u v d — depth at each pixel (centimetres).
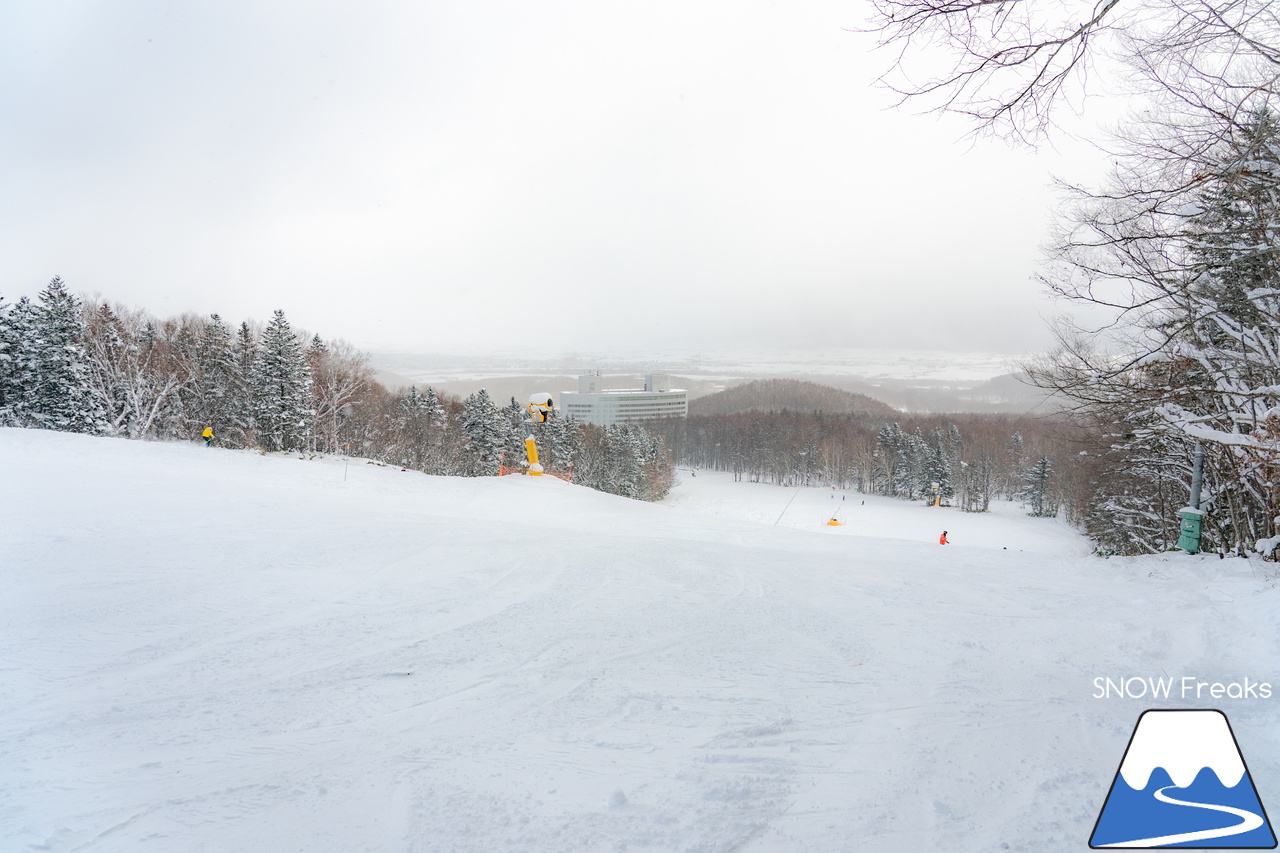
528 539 1174
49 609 588
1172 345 934
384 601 702
